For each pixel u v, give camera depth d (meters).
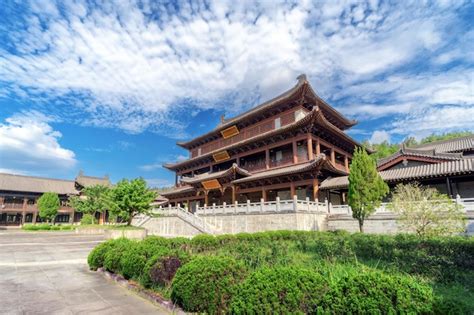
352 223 27.14
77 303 9.10
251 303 6.16
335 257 13.33
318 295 6.02
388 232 24.20
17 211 69.44
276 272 6.67
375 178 22.80
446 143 43.12
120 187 34.53
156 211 40.25
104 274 13.37
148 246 12.06
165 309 8.41
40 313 8.17
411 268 11.27
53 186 76.62
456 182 29.84
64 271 14.34
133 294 10.14
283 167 38.16
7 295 10.02
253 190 38.62
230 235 20.73
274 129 41.78
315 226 28.36
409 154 32.44
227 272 7.68
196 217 34.16
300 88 36.72
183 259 9.98
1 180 69.88
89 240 31.89
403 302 4.87
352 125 48.00
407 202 17.59
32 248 24.45
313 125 35.75
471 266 10.85
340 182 31.83
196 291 7.61
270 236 21.83
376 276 5.51
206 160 54.16
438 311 4.66
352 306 5.17
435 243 12.14
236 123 47.12
